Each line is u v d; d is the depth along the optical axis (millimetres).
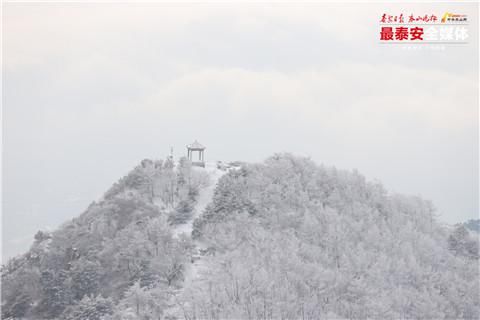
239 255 120750
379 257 138125
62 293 122750
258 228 135000
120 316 106562
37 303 125938
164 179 163250
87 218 155125
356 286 120938
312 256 130625
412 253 149625
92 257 132500
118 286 120375
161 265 119938
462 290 142125
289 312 109750
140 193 161750
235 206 146000
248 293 109562
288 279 117812
